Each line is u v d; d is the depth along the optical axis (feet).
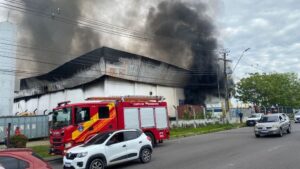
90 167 37.68
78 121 52.37
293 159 39.91
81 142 52.26
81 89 162.81
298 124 130.72
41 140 94.12
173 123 120.78
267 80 195.31
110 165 40.37
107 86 152.35
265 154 45.21
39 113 188.44
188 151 54.29
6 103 118.93
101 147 39.40
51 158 56.39
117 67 157.17
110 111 57.88
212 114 156.15
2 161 21.44
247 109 196.34
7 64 122.11
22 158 22.21
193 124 129.70
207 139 77.97
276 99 191.52
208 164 38.93
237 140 69.36
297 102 227.81
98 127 55.11
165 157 48.39
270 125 72.02
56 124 53.21
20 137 64.28
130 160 42.65
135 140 43.68
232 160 41.01
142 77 170.40
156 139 65.98
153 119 66.49
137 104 63.72
